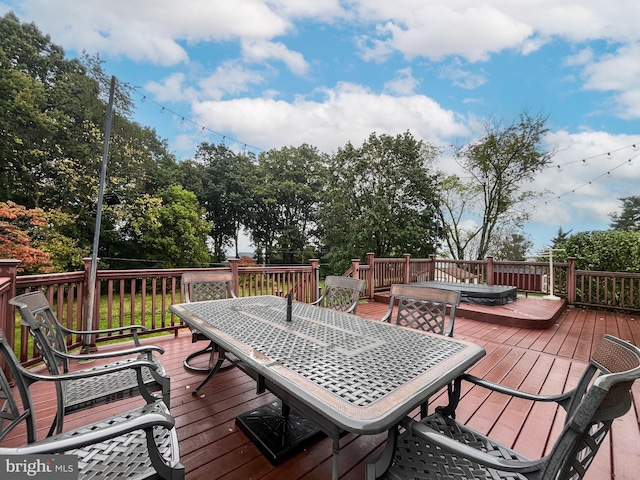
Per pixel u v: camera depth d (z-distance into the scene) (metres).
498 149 11.73
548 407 2.20
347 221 14.40
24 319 1.38
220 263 17.06
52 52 11.75
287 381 1.19
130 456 1.15
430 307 2.22
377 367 1.33
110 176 11.97
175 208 14.64
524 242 12.45
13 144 10.02
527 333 4.29
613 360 1.07
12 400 1.18
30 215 8.81
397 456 1.18
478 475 1.09
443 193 14.10
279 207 21.36
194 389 2.41
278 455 1.61
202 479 1.49
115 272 3.39
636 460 1.67
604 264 6.66
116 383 1.72
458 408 2.18
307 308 2.49
